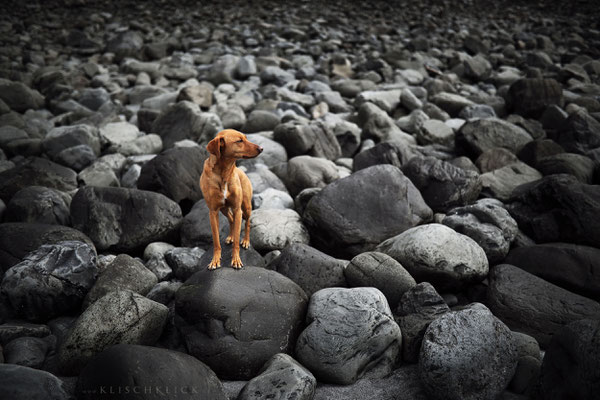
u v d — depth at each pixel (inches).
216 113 316.2
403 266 162.6
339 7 745.6
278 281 146.6
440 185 218.7
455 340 123.4
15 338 139.1
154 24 613.3
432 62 490.0
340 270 161.3
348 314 134.3
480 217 187.9
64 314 155.6
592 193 185.5
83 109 331.3
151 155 263.7
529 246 178.5
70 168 249.4
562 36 618.2
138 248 190.9
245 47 528.7
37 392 108.5
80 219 192.9
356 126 302.0
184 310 137.6
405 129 320.8
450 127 308.2
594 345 105.3
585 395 104.1
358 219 186.9
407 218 190.4
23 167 220.7
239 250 160.2
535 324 147.6
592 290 160.2
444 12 751.1
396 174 199.0
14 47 474.9
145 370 107.9
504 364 123.6
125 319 131.1
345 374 128.2
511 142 271.1
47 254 156.6
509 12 773.9
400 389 127.0
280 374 120.3
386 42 559.8
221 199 143.3
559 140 280.2
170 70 422.6
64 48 501.4
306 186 232.2
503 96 399.2
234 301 136.0
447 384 118.6
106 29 581.0
